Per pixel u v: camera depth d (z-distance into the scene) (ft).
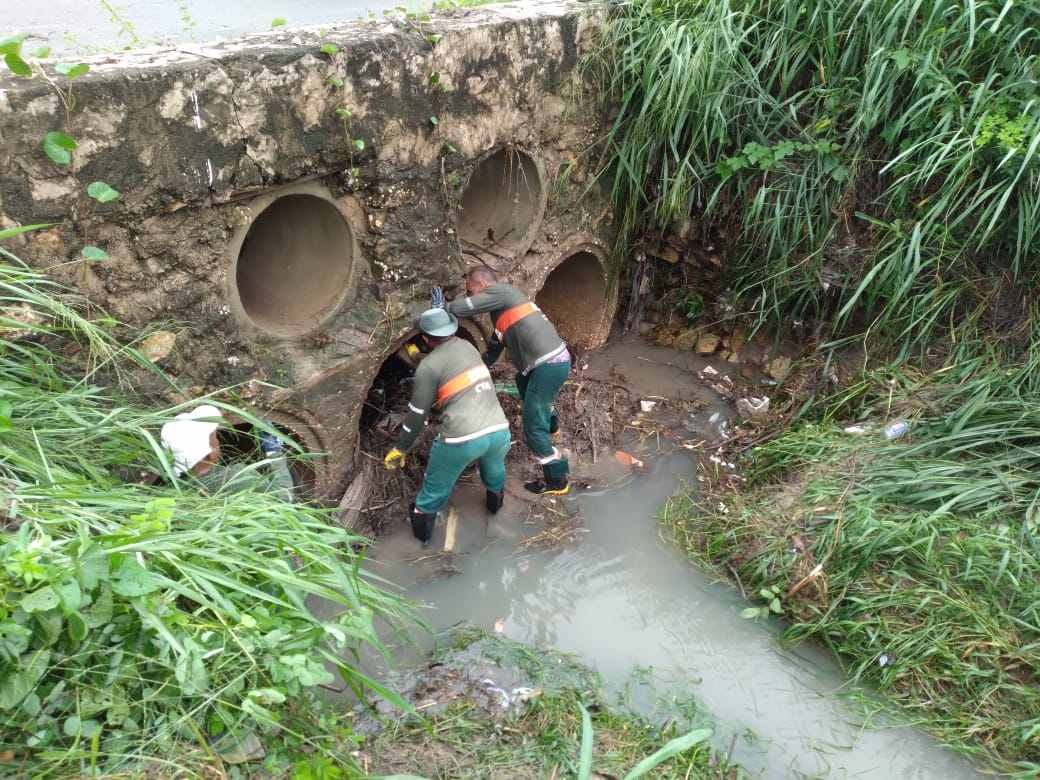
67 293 9.59
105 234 9.75
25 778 6.24
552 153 15.70
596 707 11.00
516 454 16.46
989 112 14.03
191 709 7.09
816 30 15.21
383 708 10.28
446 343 13.01
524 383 15.25
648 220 18.28
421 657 11.84
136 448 9.95
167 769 6.68
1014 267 14.65
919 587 12.12
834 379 16.35
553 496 15.57
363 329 13.41
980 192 14.10
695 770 10.13
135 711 6.89
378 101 11.89
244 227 11.30
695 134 15.81
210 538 7.77
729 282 18.11
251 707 7.02
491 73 13.53
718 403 17.80
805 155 15.76
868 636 11.94
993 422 13.76
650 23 15.52
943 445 13.92
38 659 6.41
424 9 17.66
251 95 10.41
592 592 13.60
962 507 12.84
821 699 11.64
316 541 8.99
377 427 16.15
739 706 11.52
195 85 9.83
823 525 13.37
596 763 9.79
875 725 11.14
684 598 13.47
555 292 19.58
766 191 16.08
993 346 14.89
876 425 15.03
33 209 8.96
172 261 10.58
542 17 14.20
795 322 17.56
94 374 10.16
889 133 14.82
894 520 12.94
